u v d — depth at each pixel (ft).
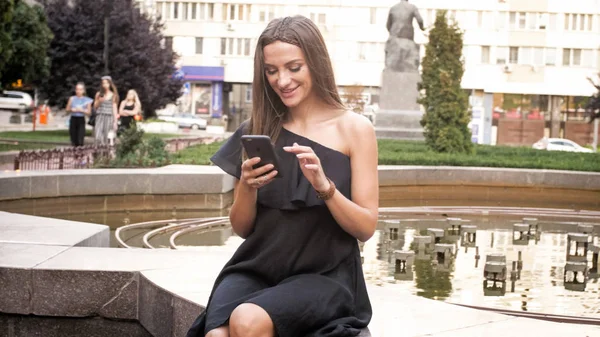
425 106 76.74
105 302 18.26
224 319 11.64
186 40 254.88
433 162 64.08
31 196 41.37
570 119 247.70
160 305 16.97
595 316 21.91
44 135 121.39
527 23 243.81
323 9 245.65
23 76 116.78
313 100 13.19
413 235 37.78
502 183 61.52
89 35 127.95
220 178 46.57
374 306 15.48
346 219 12.42
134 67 130.93
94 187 44.21
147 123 188.96
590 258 31.99
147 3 241.14
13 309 18.58
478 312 15.19
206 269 18.57
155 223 40.40
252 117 13.23
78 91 82.53
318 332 11.92
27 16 112.27
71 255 19.88
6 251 20.27
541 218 47.62
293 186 12.75
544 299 24.14
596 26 243.81
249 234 13.30
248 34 253.24
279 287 12.00
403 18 101.65
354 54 244.63
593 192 61.05
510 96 247.50
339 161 12.84
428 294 24.53
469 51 244.22
